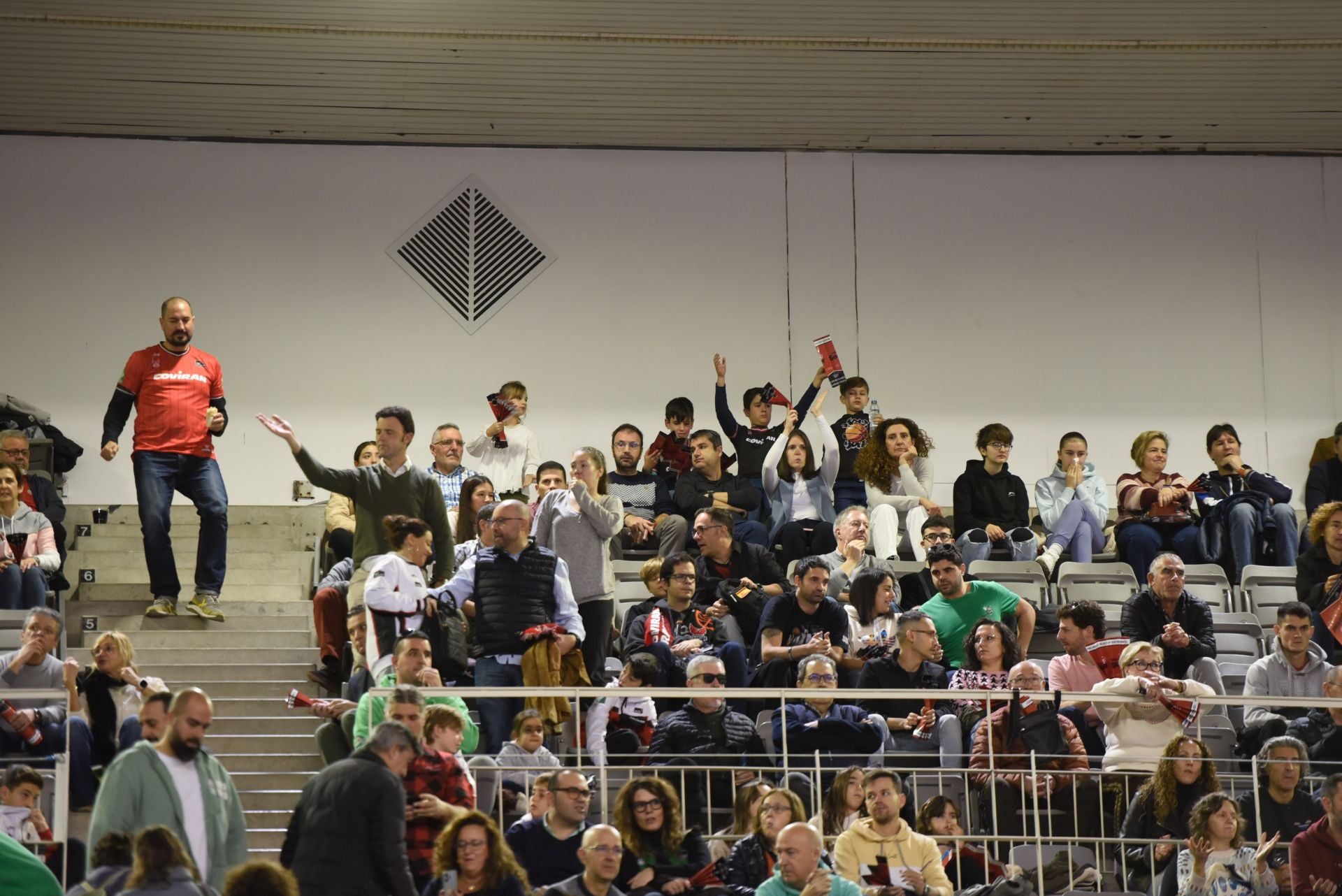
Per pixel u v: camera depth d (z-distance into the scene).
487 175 19.08
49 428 17.55
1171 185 19.64
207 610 14.42
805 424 18.69
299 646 14.37
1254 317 19.47
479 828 8.86
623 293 19.06
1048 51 17.55
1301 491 19.17
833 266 19.27
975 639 12.31
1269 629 15.52
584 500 12.66
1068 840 10.28
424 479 12.99
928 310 19.27
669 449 17.03
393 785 8.80
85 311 18.31
